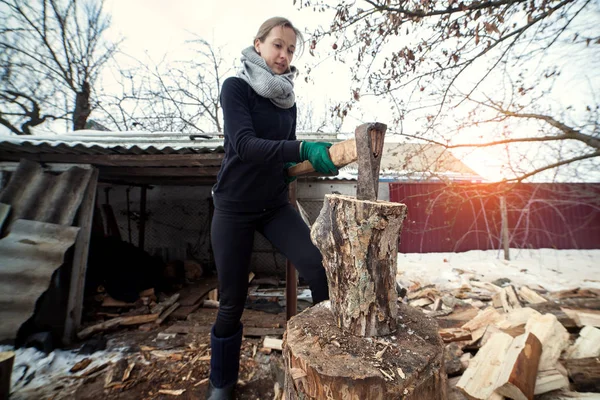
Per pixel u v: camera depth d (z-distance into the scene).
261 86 1.29
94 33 8.69
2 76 7.69
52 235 2.70
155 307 3.37
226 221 1.45
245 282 1.53
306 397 0.77
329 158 0.98
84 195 2.93
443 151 3.60
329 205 0.97
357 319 0.89
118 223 5.63
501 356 1.75
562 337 2.04
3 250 2.58
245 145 1.09
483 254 6.46
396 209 0.85
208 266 5.58
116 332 2.96
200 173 3.59
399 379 0.71
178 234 5.68
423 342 0.87
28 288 2.58
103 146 2.66
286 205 1.62
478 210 6.74
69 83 8.62
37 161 2.97
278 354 2.48
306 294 4.19
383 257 0.88
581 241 6.75
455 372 1.88
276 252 5.63
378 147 0.87
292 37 1.40
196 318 3.35
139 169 3.36
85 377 2.17
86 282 3.45
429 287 4.11
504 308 2.98
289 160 1.03
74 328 2.76
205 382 2.10
